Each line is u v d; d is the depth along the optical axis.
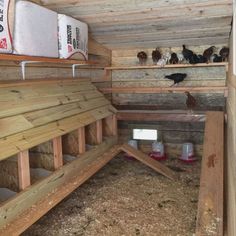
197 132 3.83
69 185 2.06
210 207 1.78
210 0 2.33
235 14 1.54
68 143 2.46
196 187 2.86
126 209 2.39
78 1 2.42
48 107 2.14
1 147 1.47
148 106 3.96
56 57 2.42
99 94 3.22
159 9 2.55
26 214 1.60
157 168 3.06
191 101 3.54
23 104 1.90
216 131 2.77
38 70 2.52
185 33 3.18
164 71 3.87
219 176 2.08
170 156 3.96
